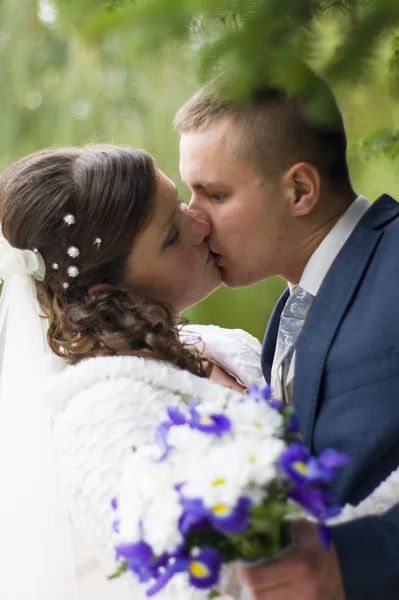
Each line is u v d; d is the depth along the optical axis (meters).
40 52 3.51
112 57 2.34
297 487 1.17
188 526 1.13
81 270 1.85
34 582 1.74
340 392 1.62
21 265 1.82
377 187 2.68
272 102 1.83
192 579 1.14
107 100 3.65
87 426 1.55
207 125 1.89
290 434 1.34
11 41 3.52
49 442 1.78
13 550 1.76
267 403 1.41
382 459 1.57
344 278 1.71
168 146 3.68
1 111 3.62
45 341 1.98
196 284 1.97
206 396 1.66
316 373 1.65
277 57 1.27
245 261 1.96
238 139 1.85
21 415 1.80
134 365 1.64
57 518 1.75
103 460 1.50
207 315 3.71
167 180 1.93
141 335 1.76
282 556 1.19
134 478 1.26
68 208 1.81
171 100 3.63
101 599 1.74
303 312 1.88
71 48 3.46
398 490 1.45
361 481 1.58
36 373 1.82
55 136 3.64
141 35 1.29
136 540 1.18
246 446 1.22
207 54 1.30
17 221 1.84
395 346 1.57
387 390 1.56
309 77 1.34
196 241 1.94
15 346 1.84
